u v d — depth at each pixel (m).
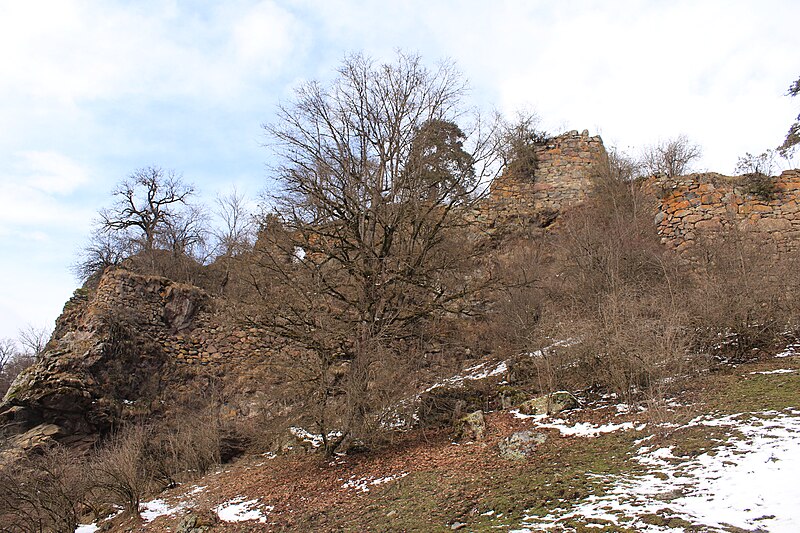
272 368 12.46
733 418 8.70
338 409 11.42
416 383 12.95
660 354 10.49
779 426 8.02
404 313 12.76
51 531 11.31
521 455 9.37
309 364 11.87
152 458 13.73
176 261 24.86
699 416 9.12
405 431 12.12
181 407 16.75
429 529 7.43
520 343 14.86
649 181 19.36
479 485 8.63
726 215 17.42
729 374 10.80
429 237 13.32
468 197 14.23
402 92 14.27
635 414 9.96
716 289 12.15
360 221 13.44
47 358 15.66
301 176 13.08
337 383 11.68
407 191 13.52
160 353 17.44
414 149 13.76
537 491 7.80
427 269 13.25
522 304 15.30
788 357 11.22
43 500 11.33
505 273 15.50
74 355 15.61
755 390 9.74
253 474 12.62
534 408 11.38
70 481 11.68
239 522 9.61
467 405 12.97
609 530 6.00
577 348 11.79
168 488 13.19
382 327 12.00
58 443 14.01
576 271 15.82
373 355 11.41
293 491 10.68
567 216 20.98
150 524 10.71
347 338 12.21
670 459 7.82
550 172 23.09
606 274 14.65
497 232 19.84
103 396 15.55
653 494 6.79
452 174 14.09
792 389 9.43
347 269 12.95
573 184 22.67
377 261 12.70
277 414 14.48
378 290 12.42
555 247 18.83
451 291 14.06
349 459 11.70
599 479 7.71
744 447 7.59
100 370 15.81
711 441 8.05
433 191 13.94
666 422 9.06
